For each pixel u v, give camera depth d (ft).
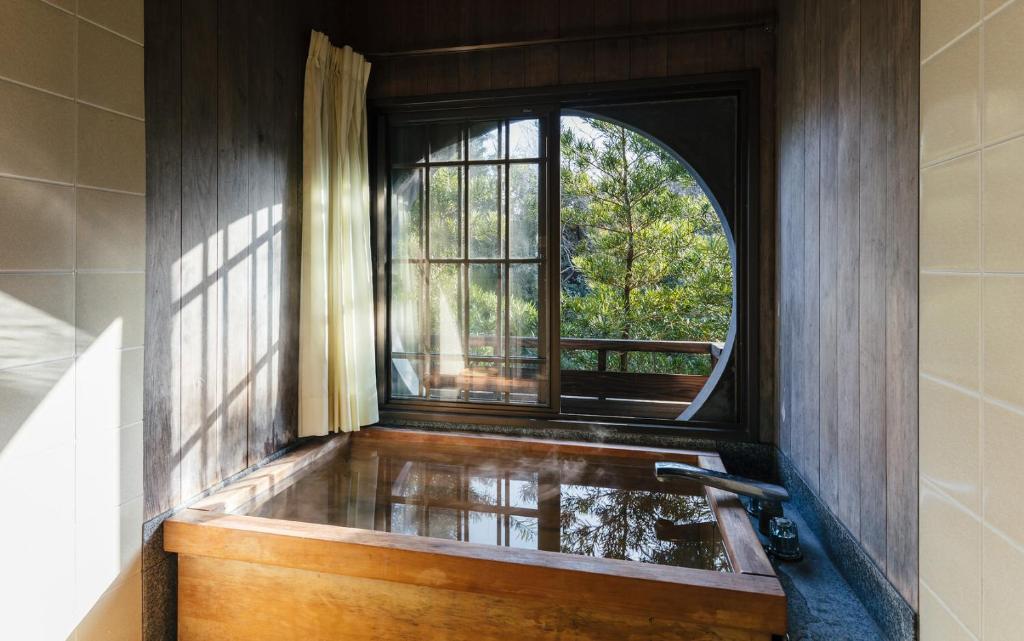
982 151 2.58
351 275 7.59
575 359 21.54
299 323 7.21
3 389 3.82
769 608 4.00
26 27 3.94
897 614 3.63
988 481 2.54
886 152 3.77
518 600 4.53
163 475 5.14
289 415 7.03
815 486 5.49
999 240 2.44
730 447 7.22
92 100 4.42
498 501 6.11
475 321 8.24
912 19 3.35
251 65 6.23
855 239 4.37
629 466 7.01
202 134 5.55
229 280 5.95
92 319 4.43
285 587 4.96
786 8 6.43
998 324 2.45
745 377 7.36
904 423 3.53
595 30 7.43
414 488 6.45
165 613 5.11
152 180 4.99
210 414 5.71
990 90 2.51
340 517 5.70
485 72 7.77
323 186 7.25
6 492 3.84
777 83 6.86
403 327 8.46
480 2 7.76
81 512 4.36
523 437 7.71
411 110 8.21
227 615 5.08
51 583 4.14
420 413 8.25
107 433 4.57
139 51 4.83
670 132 7.68
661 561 4.83
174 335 5.24
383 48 8.06
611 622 4.35
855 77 4.35
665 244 20.48
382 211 8.38
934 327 3.06
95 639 4.48
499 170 8.07
